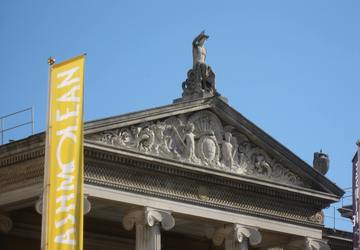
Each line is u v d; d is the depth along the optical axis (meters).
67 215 61.97
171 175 79.62
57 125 62.06
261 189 84.44
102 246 87.12
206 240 91.81
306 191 86.81
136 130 78.06
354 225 82.50
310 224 87.31
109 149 76.00
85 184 75.12
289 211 86.38
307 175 87.19
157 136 79.12
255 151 84.88
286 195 86.06
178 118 80.56
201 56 83.00
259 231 84.50
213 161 81.88
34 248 82.69
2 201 77.38
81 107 62.66
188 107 80.56
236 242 82.75
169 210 79.06
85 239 86.12
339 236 98.00
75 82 62.59
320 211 88.44
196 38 83.12
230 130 83.50
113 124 76.38
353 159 82.88
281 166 86.12
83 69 62.59
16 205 77.62
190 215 80.38
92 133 75.50
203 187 81.44
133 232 88.62
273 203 85.50
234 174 82.50
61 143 62.12
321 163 89.69
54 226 61.56
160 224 78.50
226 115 82.94
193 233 89.56
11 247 81.38
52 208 61.62
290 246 87.31
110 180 76.50
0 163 77.62
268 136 84.69
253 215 83.94
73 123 62.44
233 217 82.69
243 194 83.69
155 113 78.62
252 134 84.19
